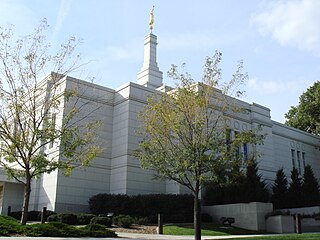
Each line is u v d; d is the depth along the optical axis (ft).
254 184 87.51
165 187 97.14
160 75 125.49
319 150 150.82
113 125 99.91
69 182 87.51
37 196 92.22
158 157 50.01
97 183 92.68
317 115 153.07
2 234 44.62
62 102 84.89
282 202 100.94
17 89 59.82
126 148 92.84
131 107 96.68
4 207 92.43
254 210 77.82
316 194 104.42
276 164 126.31
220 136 52.85
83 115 92.07
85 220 72.95
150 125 52.39
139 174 92.58
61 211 84.58
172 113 52.03
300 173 136.46
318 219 82.12
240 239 50.19
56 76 61.57
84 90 94.48
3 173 92.48
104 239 47.52
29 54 56.85
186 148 49.01
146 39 129.39
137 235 58.18
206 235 65.10
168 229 67.10
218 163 48.37
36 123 61.21
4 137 59.16
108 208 81.76
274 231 75.61
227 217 82.74
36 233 46.65
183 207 82.43
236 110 56.65
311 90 159.74
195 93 52.90
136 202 82.53
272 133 126.82
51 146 81.30
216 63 55.06
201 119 50.47
